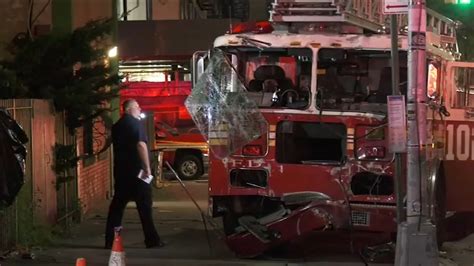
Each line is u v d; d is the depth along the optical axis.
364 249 10.04
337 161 9.47
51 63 11.39
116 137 10.16
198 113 9.57
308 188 9.30
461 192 10.69
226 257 9.74
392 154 9.06
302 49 9.38
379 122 9.10
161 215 14.00
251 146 9.42
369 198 9.16
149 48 23.42
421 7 7.82
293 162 9.54
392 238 9.83
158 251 10.17
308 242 10.39
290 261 9.51
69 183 12.38
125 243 10.80
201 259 9.52
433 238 7.79
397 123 8.00
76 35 11.48
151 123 19.45
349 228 9.20
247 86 9.82
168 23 23.48
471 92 11.05
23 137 8.43
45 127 10.86
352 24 9.55
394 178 8.87
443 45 11.19
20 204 9.57
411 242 7.75
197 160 21.81
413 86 7.85
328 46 9.32
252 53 9.77
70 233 11.40
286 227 9.30
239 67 9.77
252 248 9.42
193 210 14.77
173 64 25.17
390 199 9.11
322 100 9.28
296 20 9.47
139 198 10.23
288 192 9.32
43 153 10.71
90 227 12.18
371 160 9.16
